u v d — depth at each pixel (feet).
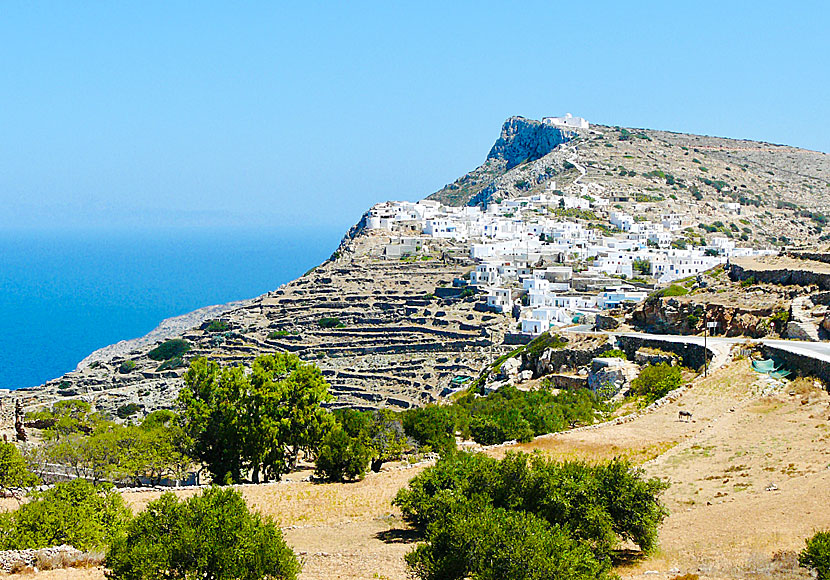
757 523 192.44
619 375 381.40
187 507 169.58
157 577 157.48
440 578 162.20
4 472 266.36
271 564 161.38
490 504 193.36
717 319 416.26
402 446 307.17
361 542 210.79
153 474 303.27
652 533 186.09
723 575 162.30
